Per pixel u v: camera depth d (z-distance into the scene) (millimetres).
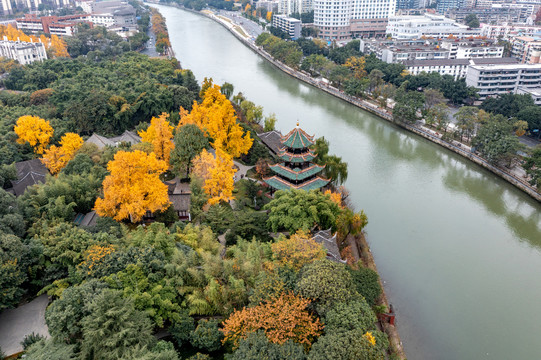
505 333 83188
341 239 98875
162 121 123938
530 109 165000
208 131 134375
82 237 74438
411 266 101062
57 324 56969
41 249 72562
